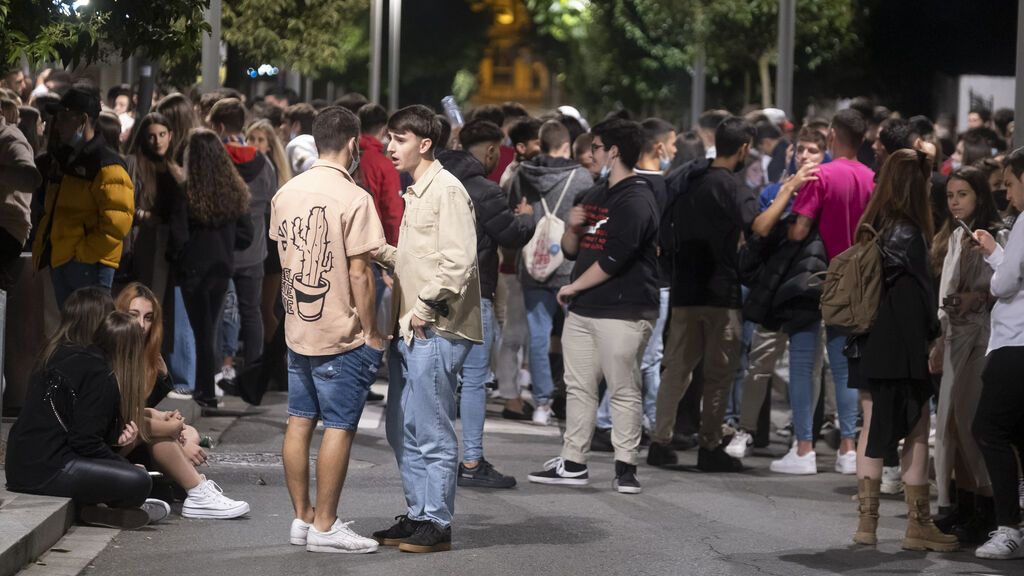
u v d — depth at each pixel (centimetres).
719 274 1192
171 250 1277
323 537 851
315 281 838
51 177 1148
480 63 6756
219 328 1466
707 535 945
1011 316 888
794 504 1070
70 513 868
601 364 1091
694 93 3288
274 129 1585
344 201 837
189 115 1281
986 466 905
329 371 843
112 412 883
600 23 4325
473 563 839
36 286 1197
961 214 970
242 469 1095
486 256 1106
